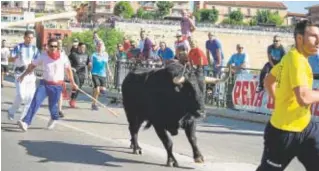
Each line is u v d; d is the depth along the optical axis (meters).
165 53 19.58
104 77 18.66
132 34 101.88
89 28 102.81
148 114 9.48
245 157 10.44
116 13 159.88
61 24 80.19
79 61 18.78
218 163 9.68
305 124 5.74
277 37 15.13
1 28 12.05
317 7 76.56
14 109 13.72
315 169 5.82
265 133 5.95
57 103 12.97
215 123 15.81
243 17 172.25
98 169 8.88
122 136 12.45
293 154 5.82
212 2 181.50
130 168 9.04
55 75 12.65
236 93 17.80
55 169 8.81
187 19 20.75
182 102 8.92
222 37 107.75
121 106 19.98
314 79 14.90
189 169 9.07
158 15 161.12
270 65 15.73
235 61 18.73
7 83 28.86
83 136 12.20
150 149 10.88
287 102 5.73
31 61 13.38
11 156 9.73
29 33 13.66
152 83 9.40
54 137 11.90
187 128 9.28
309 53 5.73
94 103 18.38
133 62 21.09
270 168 5.88
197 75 8.95
